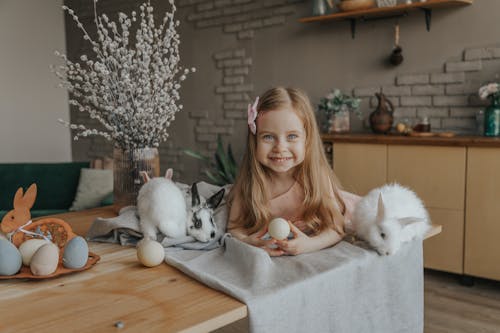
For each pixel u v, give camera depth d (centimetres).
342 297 114
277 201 140
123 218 140
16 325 85
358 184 343
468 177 294
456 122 346
